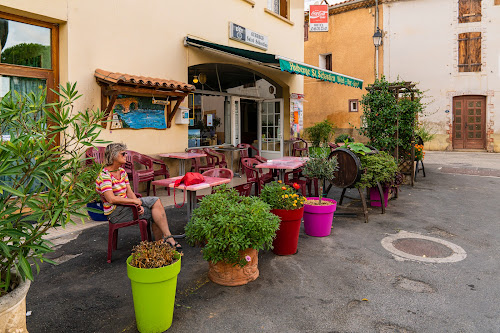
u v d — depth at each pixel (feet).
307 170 16.76
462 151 60.49
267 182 23.45
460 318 9.48
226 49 27.86
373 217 19.51
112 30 22.49
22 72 19.02
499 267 12.83
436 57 61.31
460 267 12.81
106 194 12.56
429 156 52.47
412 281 11.69
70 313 9.67
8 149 6.23
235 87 44.06
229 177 17.25
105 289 11.05
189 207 15.57
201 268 12.60
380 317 9.53
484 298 10.55
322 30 47.88
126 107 23.18
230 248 10.63
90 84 21.30
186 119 27.22
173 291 8.98
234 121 37.14
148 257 8.88
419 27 61.98
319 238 15.99
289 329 8.98
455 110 61.21
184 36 27.61
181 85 24.41
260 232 11.03
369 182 19.38
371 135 28.84
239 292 10.89
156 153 25.58
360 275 12.12
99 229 16.74
